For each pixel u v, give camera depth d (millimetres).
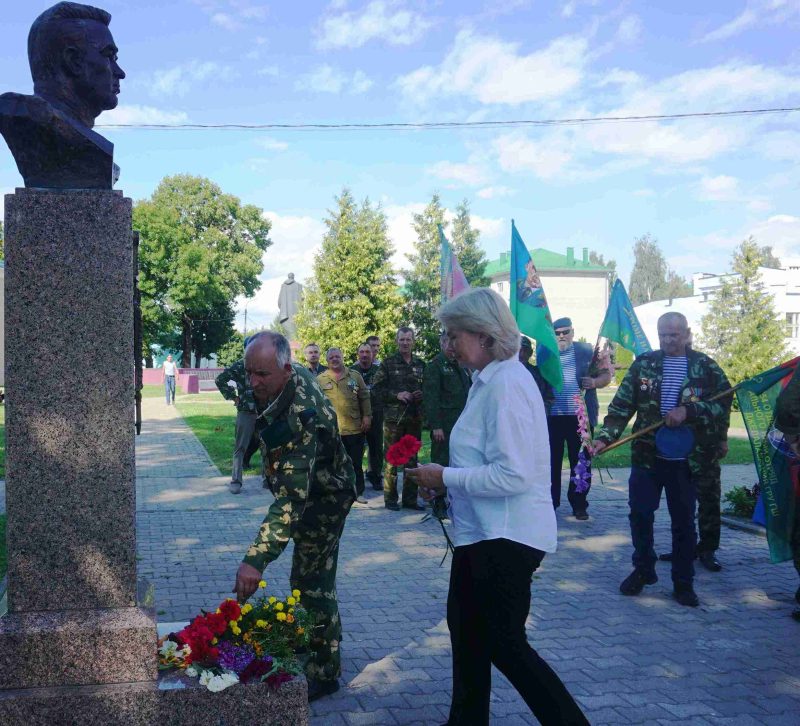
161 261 53688
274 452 3250
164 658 2920
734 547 7051
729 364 32062
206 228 59062
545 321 6570
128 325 2832
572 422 8102
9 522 2764
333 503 3582
